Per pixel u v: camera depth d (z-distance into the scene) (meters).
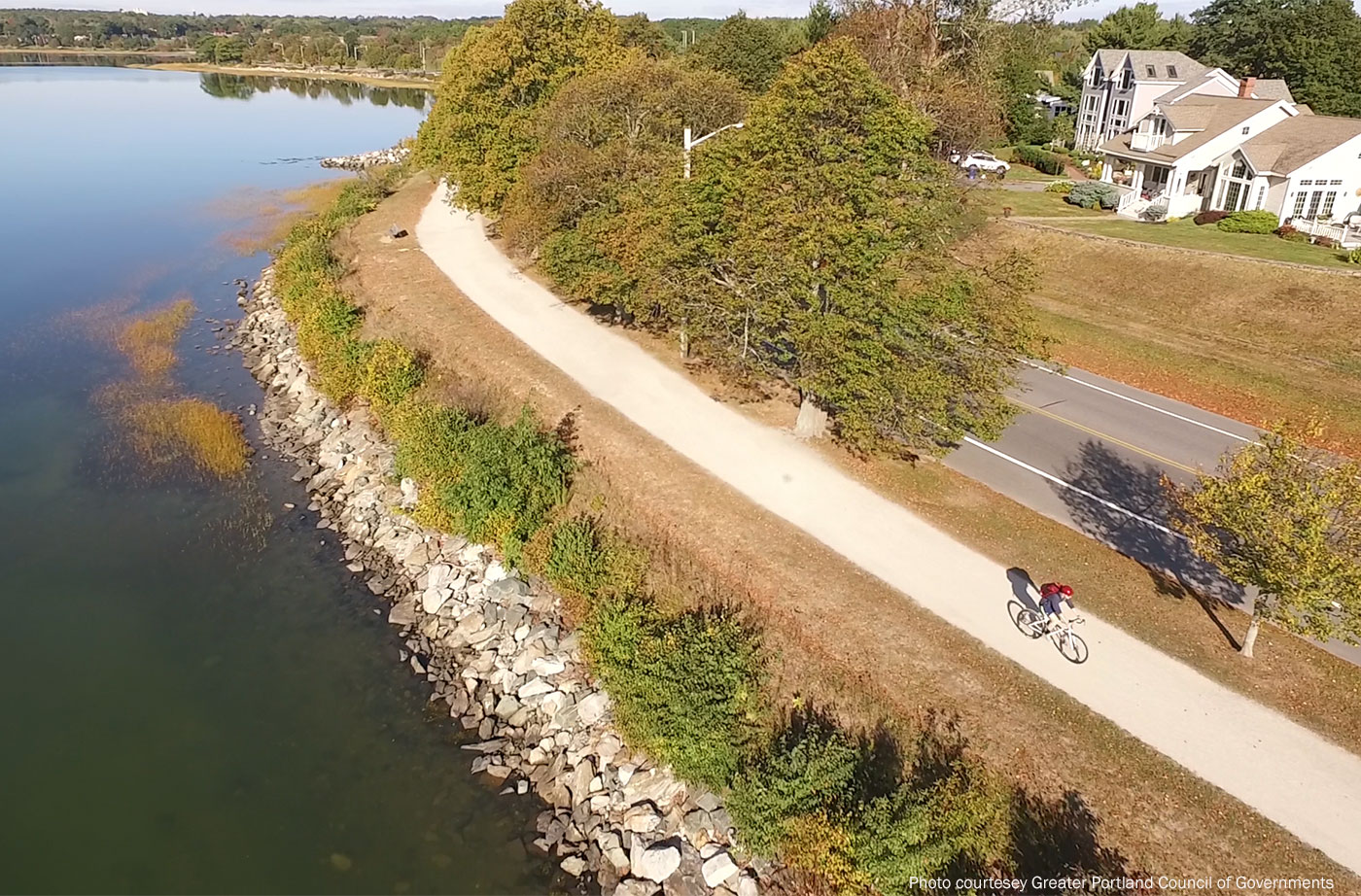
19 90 134.38
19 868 15.47
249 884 15.30
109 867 15.59
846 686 16.78
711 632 17.95
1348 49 59.81
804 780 15.09
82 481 27.30
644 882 15.13
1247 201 45.25
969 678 16.66
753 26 59.94
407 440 26.06
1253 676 16.92
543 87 40.44
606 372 29.80
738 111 33.38
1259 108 47.41
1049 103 78.44
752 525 21.25
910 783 15.22
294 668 20.33
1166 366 32.16
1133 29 79.62
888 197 20.55
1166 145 51.19
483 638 20.77
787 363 26.28
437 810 16.88
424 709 19.23
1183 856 13.61
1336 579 14.45
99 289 44.12
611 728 17.78
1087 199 49.41
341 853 15.95
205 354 36.94
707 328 24.78
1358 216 42.06
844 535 21.00
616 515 22.30
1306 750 15.29
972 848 14.24
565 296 37.09
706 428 26.08
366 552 24.31
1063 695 16.31
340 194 58.75
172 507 26.22
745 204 22.38
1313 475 15.59
